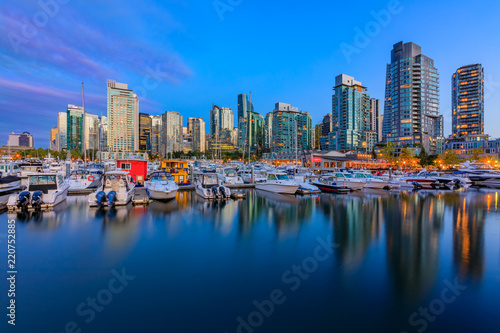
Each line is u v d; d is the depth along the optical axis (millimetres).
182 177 30219
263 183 27859
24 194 15836
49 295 6570
